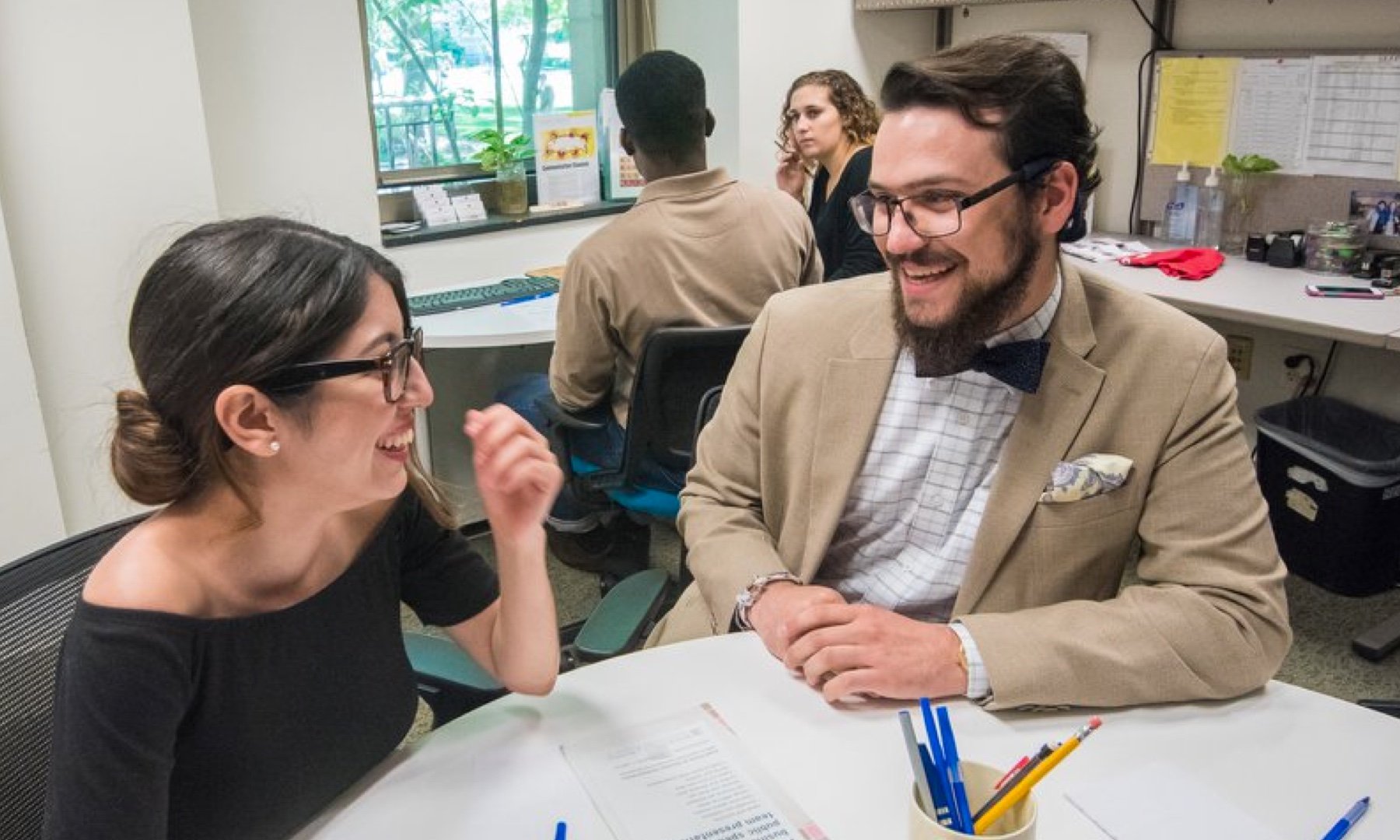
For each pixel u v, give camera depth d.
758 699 1.07
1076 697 1.05
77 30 2.11
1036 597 1.22
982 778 0.85
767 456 1.41
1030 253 1.15
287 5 2.57
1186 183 3.17
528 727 1.03
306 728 0.97
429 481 1.13
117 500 2.31
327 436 0.85
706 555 1.37
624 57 3.69
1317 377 3.03
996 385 1.24
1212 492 1.16
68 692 0.83
